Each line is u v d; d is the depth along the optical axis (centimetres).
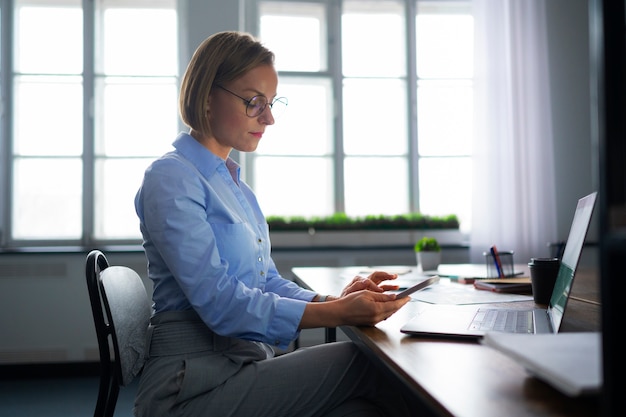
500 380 67
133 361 112
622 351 38
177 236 103
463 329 95
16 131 372
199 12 374
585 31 400
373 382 106
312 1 400
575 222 116
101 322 114
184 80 121
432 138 407
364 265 372
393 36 407
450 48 410
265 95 119
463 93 410
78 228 375
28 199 372
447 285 178
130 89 382
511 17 382
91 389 313
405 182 405
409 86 406
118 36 382
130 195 380
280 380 101
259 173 392
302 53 400
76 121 377
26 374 338
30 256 341
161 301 112
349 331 113
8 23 371
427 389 63
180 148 119
